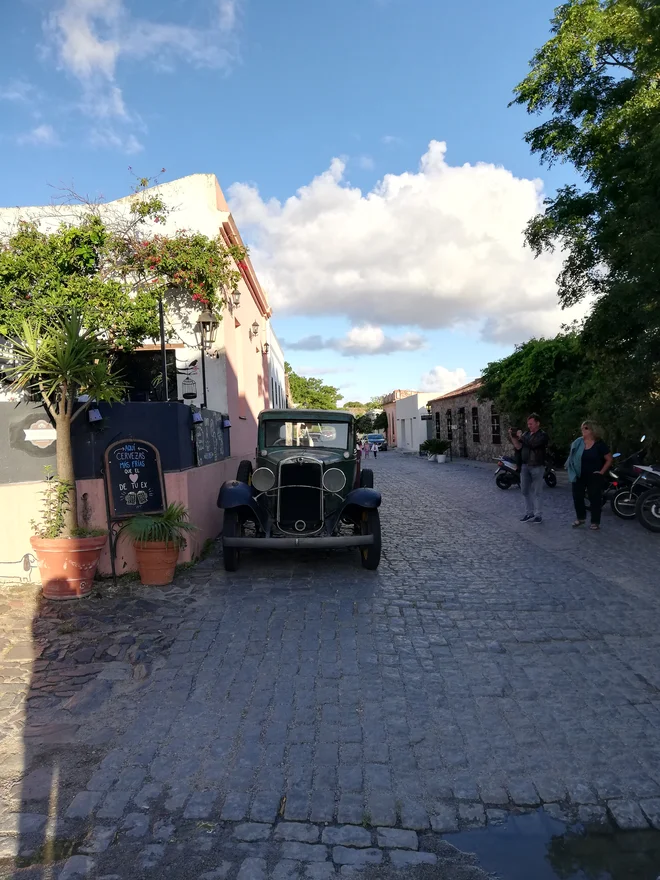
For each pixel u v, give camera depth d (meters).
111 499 6.90
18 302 8.70
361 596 6.52
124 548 7.02
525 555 8.33
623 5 10.51
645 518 9.41
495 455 26.34
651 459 10.88
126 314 9.16
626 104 10.88
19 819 3.11
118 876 2.73
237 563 7.42
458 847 2.93
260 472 7.57
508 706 4.21
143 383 10.62
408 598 6.45
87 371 6.36
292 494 7.47
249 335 14.91
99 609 6.04
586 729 3.91
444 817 3.12
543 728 3.93
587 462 9.73
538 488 10.62
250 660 4.92
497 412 25.70
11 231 9.77
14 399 6.85
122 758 3.63
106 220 10.02
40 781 3.42
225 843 2.94
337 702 4.26
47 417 6.91
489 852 2.90
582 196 12.14
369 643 5.26
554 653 5.07
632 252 9.26
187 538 7.56
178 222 10.27
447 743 3.77
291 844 2.93
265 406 18.64
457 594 6.60
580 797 3.27
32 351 6.34
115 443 6.95
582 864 2.83
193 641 5.29
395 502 14.02
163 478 7.16
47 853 2.88
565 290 13.02
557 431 16.48
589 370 16.98
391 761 3.58
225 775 3.46
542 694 4.37
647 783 3.37
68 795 3.30
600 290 11.98
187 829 3.03
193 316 10.48
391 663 4.87
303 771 3.49
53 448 6.94
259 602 6.28
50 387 6.55
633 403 11.02
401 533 10.06
